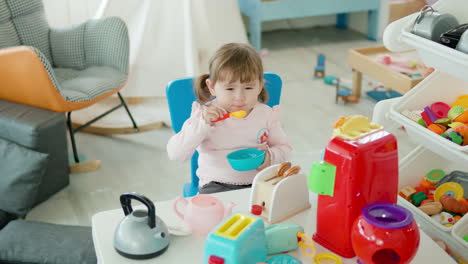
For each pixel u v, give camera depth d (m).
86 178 2.37
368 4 4.22
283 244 0.95
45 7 2.98
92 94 2.36
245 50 1.31
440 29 1.23
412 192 1.56
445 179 1.59
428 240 1.01
